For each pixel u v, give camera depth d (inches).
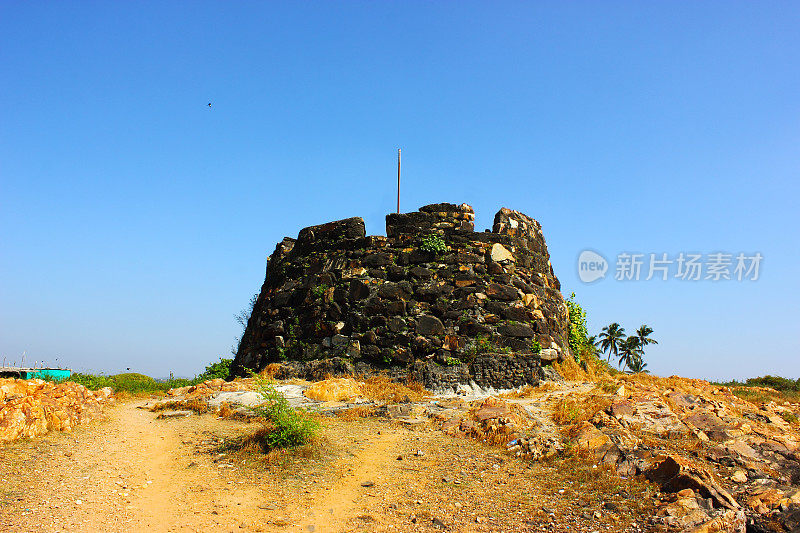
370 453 363.3
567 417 418.3
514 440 375.9
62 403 420.2
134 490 305.6
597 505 284.7
